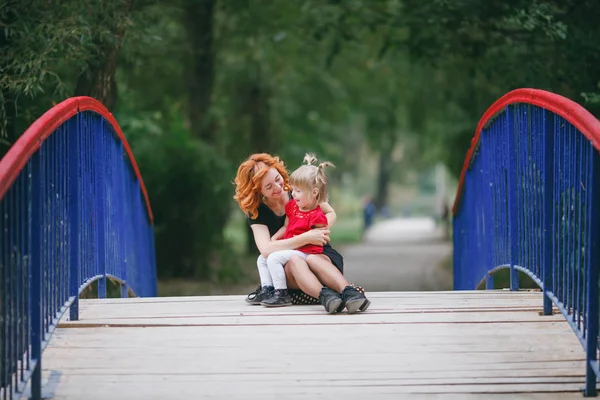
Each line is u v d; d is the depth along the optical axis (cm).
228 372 490
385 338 546
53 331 507
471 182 1018
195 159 1714
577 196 512
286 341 540
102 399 455
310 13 1591
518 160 704
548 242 589
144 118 1612
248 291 1656
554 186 578
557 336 548
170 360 509
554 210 578
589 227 464
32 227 453
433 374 486
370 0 1466
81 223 637
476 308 621
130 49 1149
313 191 646
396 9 1519
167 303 659
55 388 469
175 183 1716
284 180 668
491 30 1195
